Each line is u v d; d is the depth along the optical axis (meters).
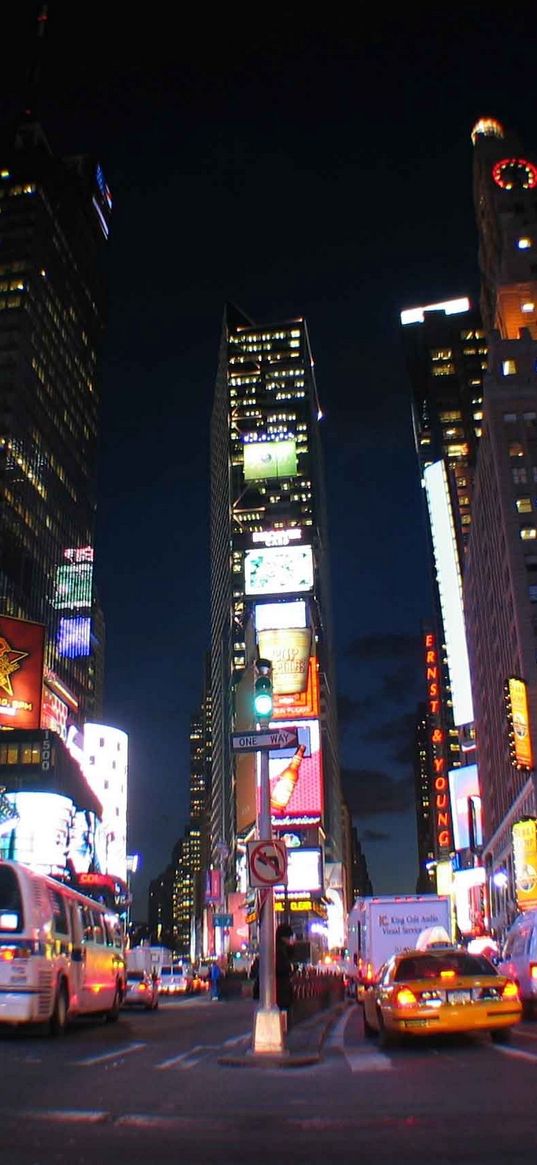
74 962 21.31
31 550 141.25
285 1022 16.20
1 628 106.69
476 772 146.62
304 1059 14.07
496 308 127.19
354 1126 8.49
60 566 152.75
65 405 162.75
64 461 159.75
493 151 134.50
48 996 19.12
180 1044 18.14
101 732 153.62
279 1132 8.23
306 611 159.50
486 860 128.62
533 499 99.00
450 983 16.94
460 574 184.88
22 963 18.55
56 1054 15.70
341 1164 6.91
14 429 140.00
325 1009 34.69
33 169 162.62
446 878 183.25
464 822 145.88
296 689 154.00
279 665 155.50
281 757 151.00
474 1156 7.09
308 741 151.50
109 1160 7.07
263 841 16.80
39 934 19.11
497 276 128.62
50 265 162.00
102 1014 25.98
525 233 122.38
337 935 158.88
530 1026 21.25
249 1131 8.28
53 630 146.38
